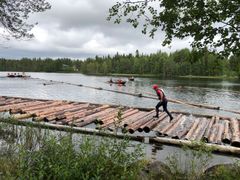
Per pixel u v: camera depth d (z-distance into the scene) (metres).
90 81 79.44
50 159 4.69
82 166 4.52
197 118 17.25
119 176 4.57
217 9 4.56
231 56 4.81
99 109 18.83
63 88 50.00
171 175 6.25
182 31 4.96
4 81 68.88
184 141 11.08
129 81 80.31
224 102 34.62
